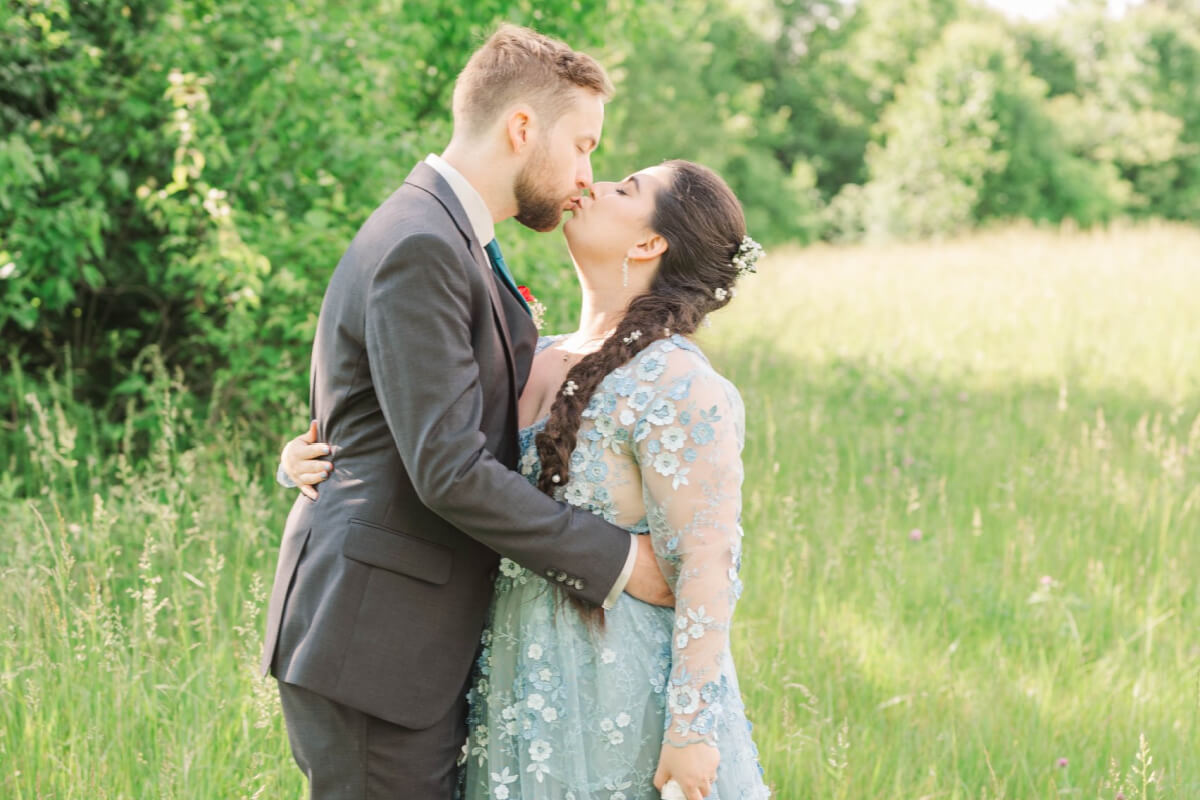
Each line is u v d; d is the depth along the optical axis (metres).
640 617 1.94
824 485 4.79
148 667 2.77
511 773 1.96
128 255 5.38
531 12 5.37
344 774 1.90
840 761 2.72
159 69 4.88
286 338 4.71
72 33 4.93
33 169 4.28
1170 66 36.09
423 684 1.88
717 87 31.03
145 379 5.43
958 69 30.08
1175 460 4.84
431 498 1.76
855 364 7.43
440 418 1.75
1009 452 5.41
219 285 5.29
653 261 2.10
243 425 4.82
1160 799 2.69
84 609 3.06
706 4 32.31
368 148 4.75
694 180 2.09
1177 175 34.97
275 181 4.93
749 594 3.71
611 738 1.91
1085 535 4.40
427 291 1.77
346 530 1.87
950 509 4.60
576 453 1.96
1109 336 8.59
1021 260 13.05
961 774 2.83
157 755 2.52
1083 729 3.05
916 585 3.94
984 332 8.87
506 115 1.95
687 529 1.88
